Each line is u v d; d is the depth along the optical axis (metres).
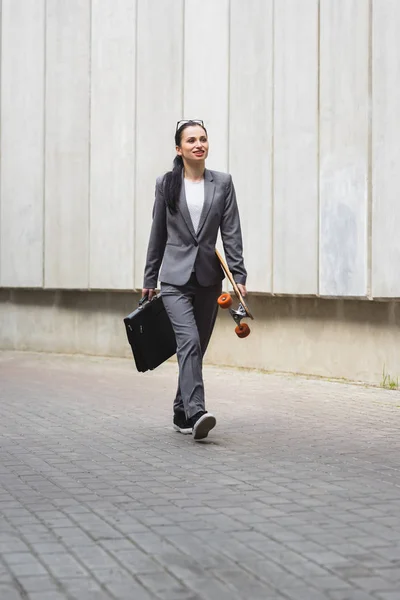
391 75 12.26
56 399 11.84
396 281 12.22
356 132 12.91
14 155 19.25
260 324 14.93
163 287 8.83
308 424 9.55
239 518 5.71
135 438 8.87
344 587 4.36
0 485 6.80
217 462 7.59
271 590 4.32
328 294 13.31
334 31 13.25
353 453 7.93
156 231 8.95
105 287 17.47
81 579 4.52
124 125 17.16
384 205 12.38
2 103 19.48
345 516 5.74
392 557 4.84
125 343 17.62
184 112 16.03
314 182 13.62
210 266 8.81
